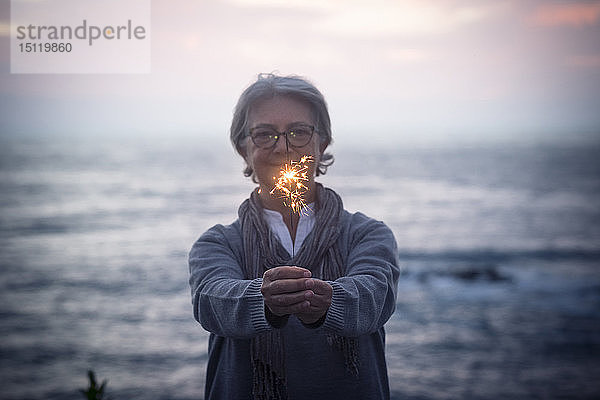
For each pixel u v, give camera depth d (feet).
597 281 120.78
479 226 207.92
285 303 5.30
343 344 6.51
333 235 6.79
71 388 71.92
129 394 67.77
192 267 6.84
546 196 296.10
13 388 72.28
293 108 6.64
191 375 73.92
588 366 73.10
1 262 164.66
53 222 243.81
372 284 6.05
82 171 481.87
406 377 69.36
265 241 6.79
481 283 122.62
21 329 100.27
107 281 137.28
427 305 105.19
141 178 425.69
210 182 396.37
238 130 7.10
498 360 75.51
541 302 105.81
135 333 94.17
